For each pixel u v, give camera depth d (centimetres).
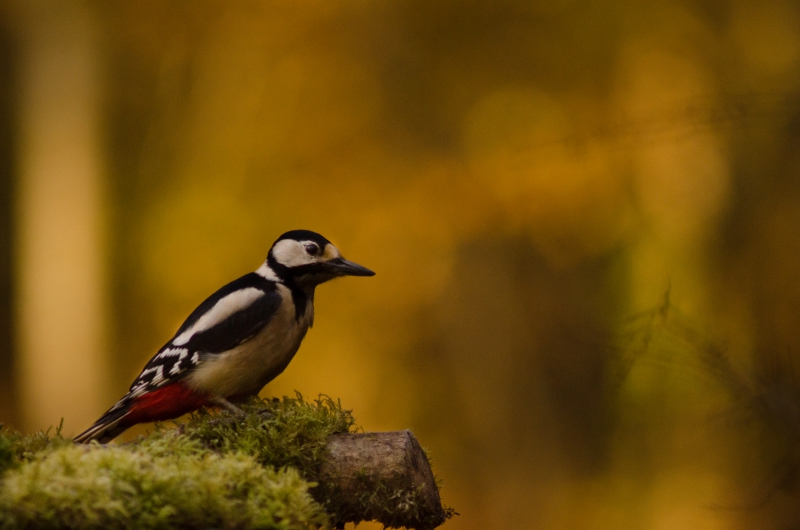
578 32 1575
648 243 1508
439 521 450
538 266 1602
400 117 1627
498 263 1602
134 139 1769
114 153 1752
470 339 1608
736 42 1523
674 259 1480
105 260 1719
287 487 350
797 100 861
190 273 1664
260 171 1670
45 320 1712
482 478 1584
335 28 1642
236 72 1702
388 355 1623
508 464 1574
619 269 1545
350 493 414
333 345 1616
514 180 1525
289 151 1661
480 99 1593
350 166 1638
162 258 1678
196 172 1706
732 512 1217
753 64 1497
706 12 1544
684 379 1335
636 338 758
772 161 1401
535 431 1573
